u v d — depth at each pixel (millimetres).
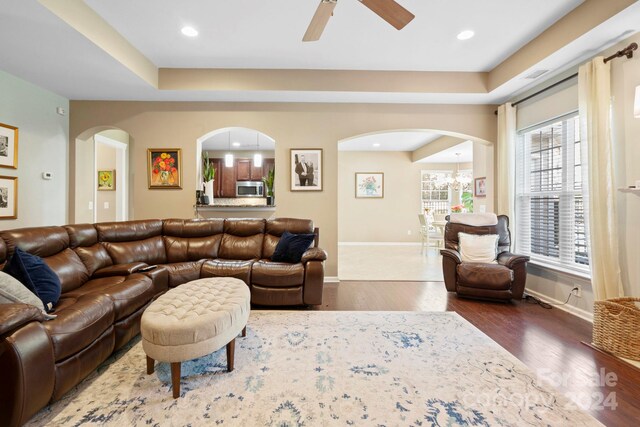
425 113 4258
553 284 3270
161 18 2727
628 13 2219
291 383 1772
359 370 1915
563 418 1490
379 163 8406
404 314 2918
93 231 2941
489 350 2186
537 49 3006
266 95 3947
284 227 3707
